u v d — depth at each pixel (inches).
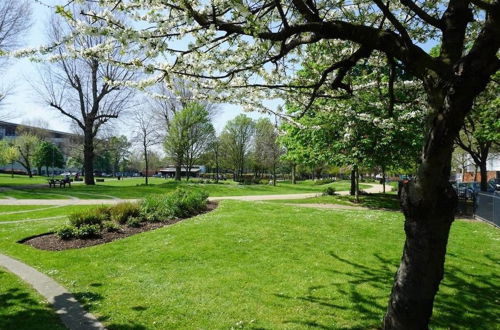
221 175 2839.6
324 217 528.4
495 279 313.6
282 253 369.1
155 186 1454.2
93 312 231.6
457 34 145.7
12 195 1052.5
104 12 151.1
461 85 126.7
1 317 220.8
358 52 171.5
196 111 1697.8
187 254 362.6
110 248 393.4
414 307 154.0
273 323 220.4
